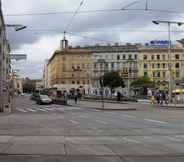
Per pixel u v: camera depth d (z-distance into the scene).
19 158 10.39
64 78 138.88
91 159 10.23
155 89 100.69
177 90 66.19
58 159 10.23
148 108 46.44
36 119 27.83
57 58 141.25
